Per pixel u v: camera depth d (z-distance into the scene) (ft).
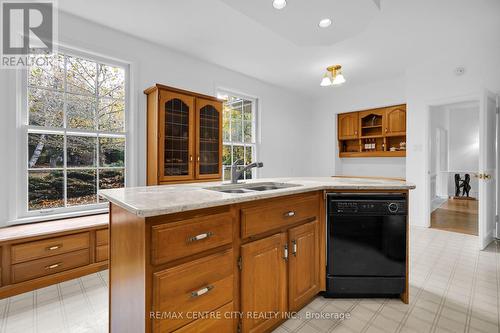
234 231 4.25
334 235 6.06
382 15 8.45
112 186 9.65
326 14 5.76
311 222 5.89
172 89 9.75
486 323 5.30
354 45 10.68
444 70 11.79
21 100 7.79
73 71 8.81
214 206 3.86
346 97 16.99
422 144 12.65
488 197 10.16
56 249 7.08
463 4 7.88
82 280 7.33
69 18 8.40
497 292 6.55
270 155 15.90
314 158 18.78
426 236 11.23
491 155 10.50
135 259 3.50
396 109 15.03
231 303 4.16
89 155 9.14
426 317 5.54
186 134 10.21
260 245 4.65
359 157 17.47
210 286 3.83
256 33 9.64
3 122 7.41
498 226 11.02
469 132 22.44
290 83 15.61
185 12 8.29
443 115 22.45
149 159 9.98
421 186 12.75
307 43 7.18
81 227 7.44
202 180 10.67
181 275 3.48
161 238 3.27
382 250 6.06
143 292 3.23
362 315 5.63
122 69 9.89
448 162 23.24
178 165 9.96
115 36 9.39
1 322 5.43
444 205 18.80
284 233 5.19
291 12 5.65
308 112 18.67
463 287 6.82
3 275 6.34
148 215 3.09
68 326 5.32
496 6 7.98
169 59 10.92
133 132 9.86
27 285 6.63
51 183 8.38
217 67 12.81
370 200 5.98
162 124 9.50
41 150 8.21
